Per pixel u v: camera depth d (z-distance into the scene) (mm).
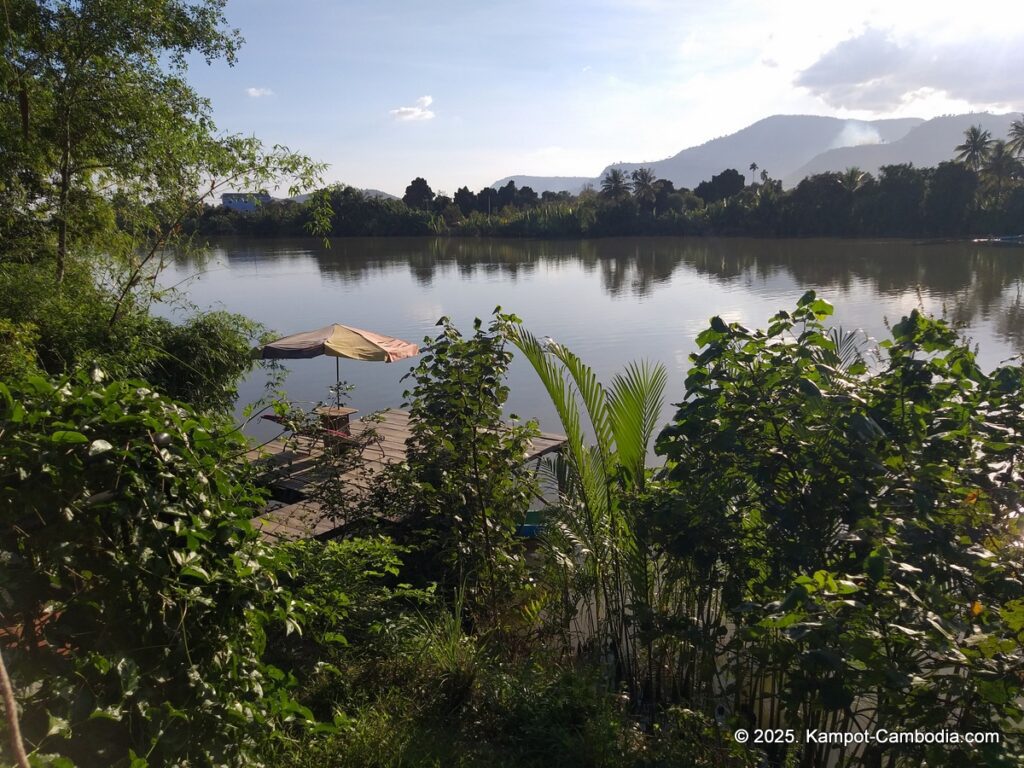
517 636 4965
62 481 1967
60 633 1982
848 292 29750
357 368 17828
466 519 5145
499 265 47906
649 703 4320
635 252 59406
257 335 10945
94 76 7926
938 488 3074
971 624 2533
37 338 5805
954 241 61344
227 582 2373
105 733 2043
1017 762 2230
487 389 5184
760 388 3520
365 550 4602
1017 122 67688
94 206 9227
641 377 4699
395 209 84375
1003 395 3303
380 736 3234
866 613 2555
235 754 2387
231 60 8992
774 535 3436
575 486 5199
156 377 8078
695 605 4348
